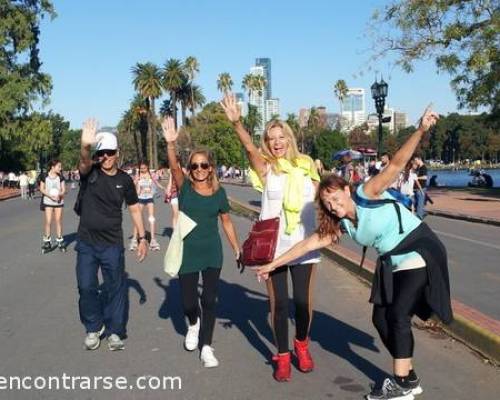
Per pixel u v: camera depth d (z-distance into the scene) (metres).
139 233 6.43
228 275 10.20
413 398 4.61
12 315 7.50
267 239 5.07
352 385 4.99
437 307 4.34
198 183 5.66
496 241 14.23
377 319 4.63
